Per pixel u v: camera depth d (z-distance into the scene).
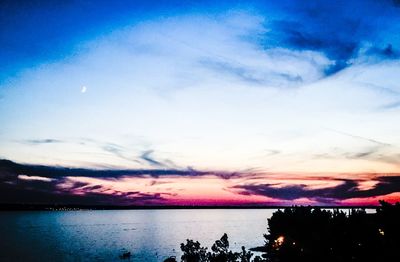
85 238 168.12
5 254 110.88
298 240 38.69
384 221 29.81
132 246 131.88
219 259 24.23
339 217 35.66
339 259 31.48
